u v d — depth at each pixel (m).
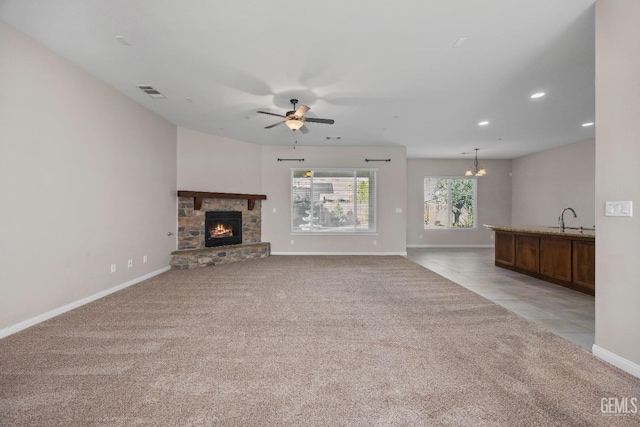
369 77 3.75
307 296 3.95
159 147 5.27
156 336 2.68
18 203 2.82
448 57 3.27
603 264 2.24
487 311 3.36
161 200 5.36
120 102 4.24
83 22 2.68
